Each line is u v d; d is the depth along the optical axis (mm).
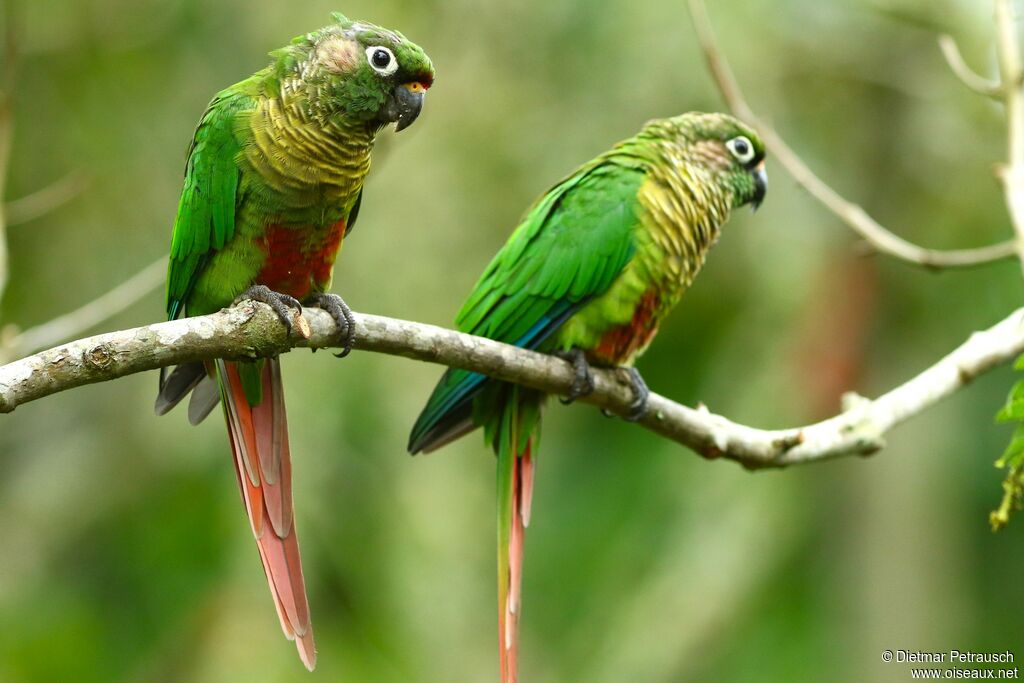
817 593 16422
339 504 13898
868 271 15859
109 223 14906
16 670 14008
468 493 14922
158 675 13773
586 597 17125
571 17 14852
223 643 13484
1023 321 9133
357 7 14680
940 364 9164
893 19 15922
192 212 8016
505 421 9102
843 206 9578
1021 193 8953
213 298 8195
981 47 15898
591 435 17766
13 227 14758
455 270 14547
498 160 14906
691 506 16297
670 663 15422
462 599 14438
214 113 8008
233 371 7844
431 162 14820
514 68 15055
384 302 14281
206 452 14406
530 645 16953
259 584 13844
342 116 7953
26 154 14680
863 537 16594
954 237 16531
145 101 15117
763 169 10164
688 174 9562
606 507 17281
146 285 10523
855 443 8805
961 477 16828
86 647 14234
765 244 15617
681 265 9461
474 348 8062
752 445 8688
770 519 15953
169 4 15000
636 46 14852
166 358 6770
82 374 6312
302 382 13922
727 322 16531
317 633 13773
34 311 14812
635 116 14992
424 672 13938
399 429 14188
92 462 14938
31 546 14727
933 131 16391
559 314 9164
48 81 14789
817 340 15719
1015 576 16984
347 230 8789
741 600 15727
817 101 16312
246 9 14812
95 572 14695
